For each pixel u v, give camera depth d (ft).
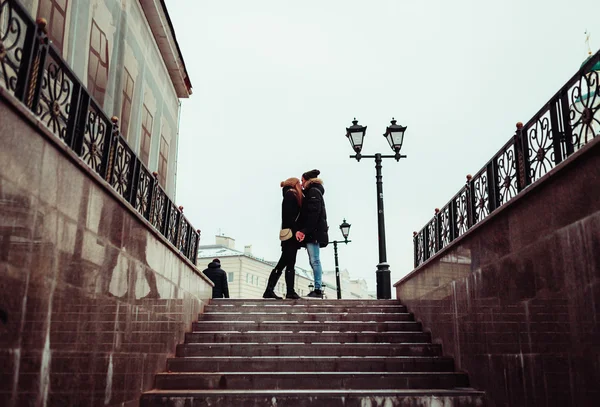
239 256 148.05
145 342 20.74
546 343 15.78
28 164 11.26
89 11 25.93
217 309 32.91
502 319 19.12
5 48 10.97
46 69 13.12
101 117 16.74
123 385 18.02
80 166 14.02
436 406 20.68
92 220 15.08
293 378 22.72
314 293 35.99
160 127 40.34
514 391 18.03
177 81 43.86
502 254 19.20
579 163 14.02
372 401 20.65
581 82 14.80
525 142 18.35
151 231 21.31
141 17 34.42
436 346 26.76
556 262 15.24
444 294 26.37
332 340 28.04
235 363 24.30
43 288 12.10
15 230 10.77
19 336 11.00
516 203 18.01
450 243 25.23
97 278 15.56
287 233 35.58
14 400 10.84
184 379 22.36
